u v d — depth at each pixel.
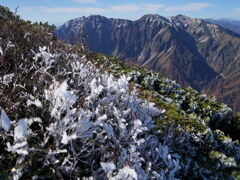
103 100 2.48
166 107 5.17
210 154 3.54
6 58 2.80
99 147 1.92
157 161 2.43
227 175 3.15
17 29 4.46
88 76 3.31
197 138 3.77
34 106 2.27
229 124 6.31
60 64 3.55
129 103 2.88
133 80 7.25
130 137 2.28
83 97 2.63
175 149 3.08
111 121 2.34
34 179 1.52
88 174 1.83
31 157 1.62
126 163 1.76
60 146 1.81
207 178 2.98
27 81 2.66
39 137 1.78
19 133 1.29
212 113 6.41
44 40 4.73
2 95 2.07
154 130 3.04
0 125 1.22
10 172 1.48
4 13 6.32
